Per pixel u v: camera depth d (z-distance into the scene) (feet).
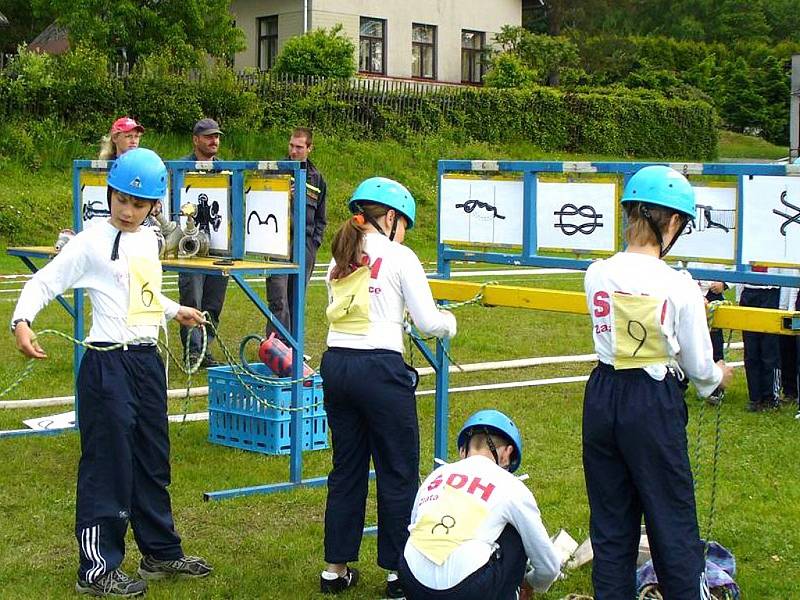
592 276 14.39
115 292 16.83
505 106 114.32
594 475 14.38
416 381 17.31
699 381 14.17
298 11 119.65
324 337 41.47
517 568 14.17
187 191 24.95
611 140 122.31
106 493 16.79
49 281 16.49
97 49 95.04
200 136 32.19
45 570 18.10
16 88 85.92
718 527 20.12
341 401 17.13
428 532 13.97
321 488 22.76
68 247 16.78
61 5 102.63
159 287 17.37
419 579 13.91
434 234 85.81
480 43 134.10
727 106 161.79
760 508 21.38
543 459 24.88
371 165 96.32
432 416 29.12
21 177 80.33
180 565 17.75
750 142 153.89
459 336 41.70
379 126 103.14
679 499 13.88
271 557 18.80
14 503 21.52
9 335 40.75
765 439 26.84
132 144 27.61
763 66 181.16
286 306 34.65
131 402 16.88
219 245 24.21
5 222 73.36
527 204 18.79
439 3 128.67
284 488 22.65
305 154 33.81
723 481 23.22
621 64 170.91
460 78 131.44
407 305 16.93
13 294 51.85
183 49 97.76
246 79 98.78
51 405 30.07
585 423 14.38
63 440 26.30
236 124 93.97
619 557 14.23
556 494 22.13
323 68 106.93
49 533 19.89
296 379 22.71
